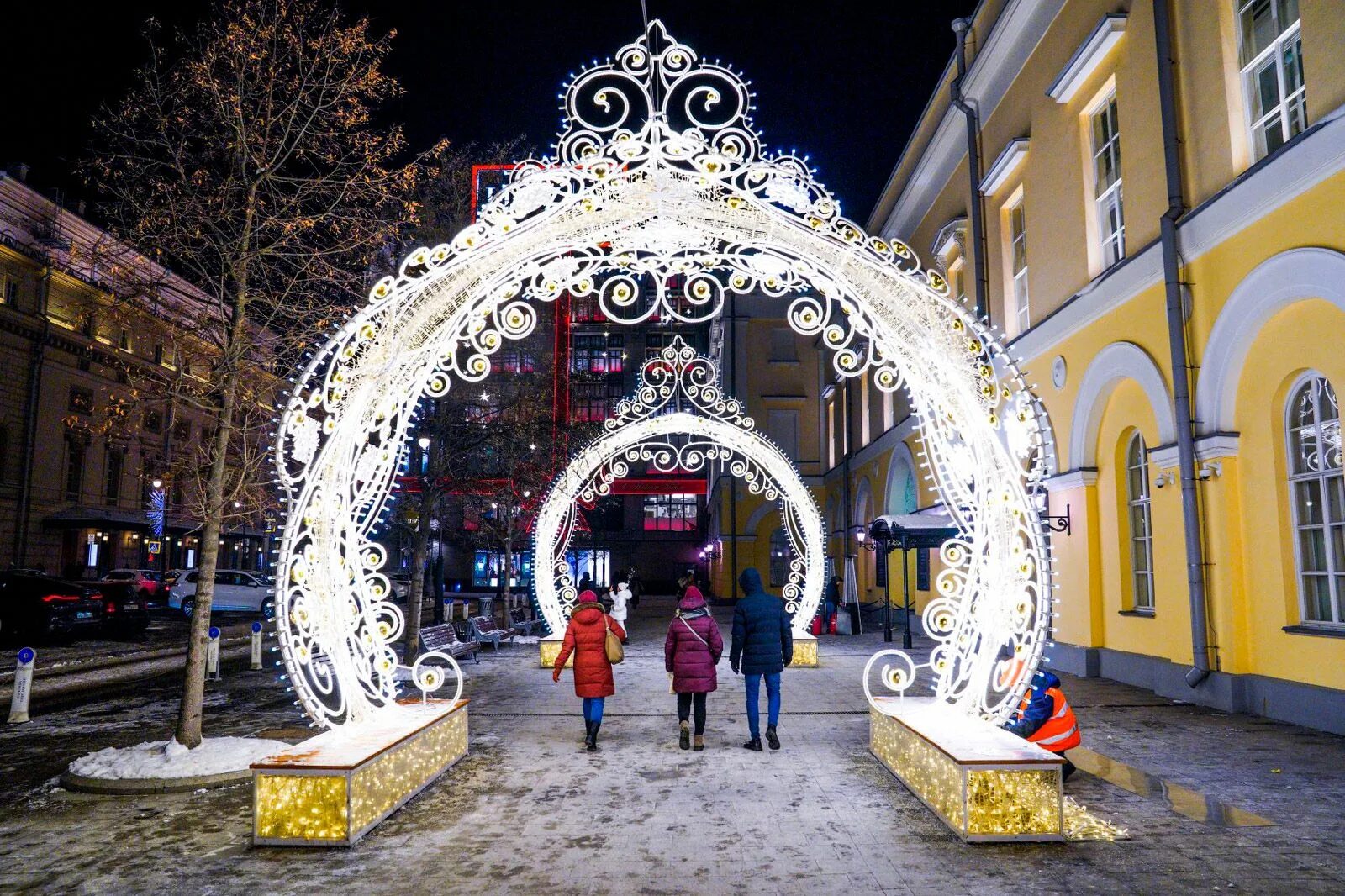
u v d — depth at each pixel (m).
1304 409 9.27
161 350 9.51
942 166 20.94
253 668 15.33
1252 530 9.80
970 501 7.00
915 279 6.36
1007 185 16.67
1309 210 8.69
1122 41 12.35
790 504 16.61
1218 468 10.05
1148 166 11.59
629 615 31.42
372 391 6.69
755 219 6.52
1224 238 9.98
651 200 6.52
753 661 8.00
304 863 4.99
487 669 14.40
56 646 19.39
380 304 6.34
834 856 5.04
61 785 6.84
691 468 16.52
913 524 17.56
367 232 9.17
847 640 20.31
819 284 6.99
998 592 6.47
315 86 8.54
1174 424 10.87
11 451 32.31
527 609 23.94
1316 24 8.70
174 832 5.60
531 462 17.80
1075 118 13.80
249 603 28.88
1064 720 6.70
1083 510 13.26
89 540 36.12
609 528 56.94
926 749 6.02
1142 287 11.62
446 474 15.83
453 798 6.35
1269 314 9.30
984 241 17.52
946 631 7.34
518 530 22.22
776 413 34.50
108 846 5.34
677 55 6.54
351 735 6.21
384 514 14.66
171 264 8.79
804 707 10.30
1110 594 12.78
